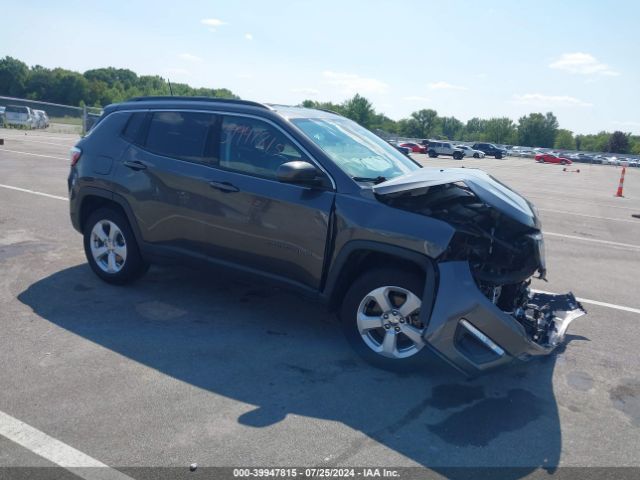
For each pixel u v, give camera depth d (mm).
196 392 3750
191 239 4969
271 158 4582
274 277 4594
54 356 4152
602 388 4199
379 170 4688
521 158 76250
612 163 80812
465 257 3928
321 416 3547
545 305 4883
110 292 5531
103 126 5633
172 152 5086
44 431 3230
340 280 4285
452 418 3621
